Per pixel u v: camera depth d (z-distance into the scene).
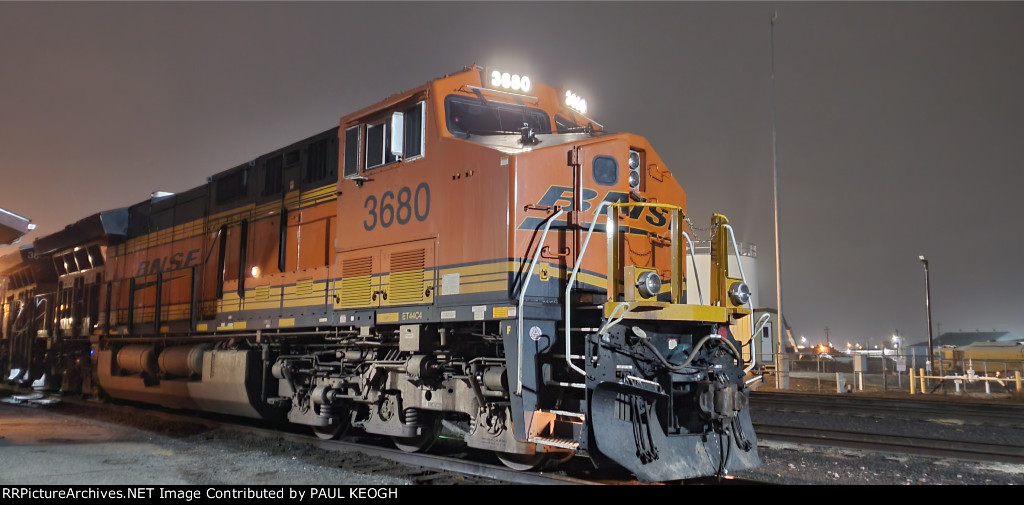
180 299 14.95
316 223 11.37
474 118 9.22
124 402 17.83
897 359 26.48
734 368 8.26
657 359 7.62
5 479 8.52
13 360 23.97
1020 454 10.60
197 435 12.29
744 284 8.34
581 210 8.35
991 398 21.61
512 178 8.08
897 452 10.88
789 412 16.19
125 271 17.62
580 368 7.93
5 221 11.43
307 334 11.24
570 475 8.42
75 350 19.89
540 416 7.68
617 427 7.26
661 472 7.32
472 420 8.68
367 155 10.22
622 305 7.32
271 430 12.20
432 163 9.09
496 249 8.12
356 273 10.16
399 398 9.69
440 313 8.74
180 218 15.66
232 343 13.04
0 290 26.72
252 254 12.88
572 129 9.50
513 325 7.85
